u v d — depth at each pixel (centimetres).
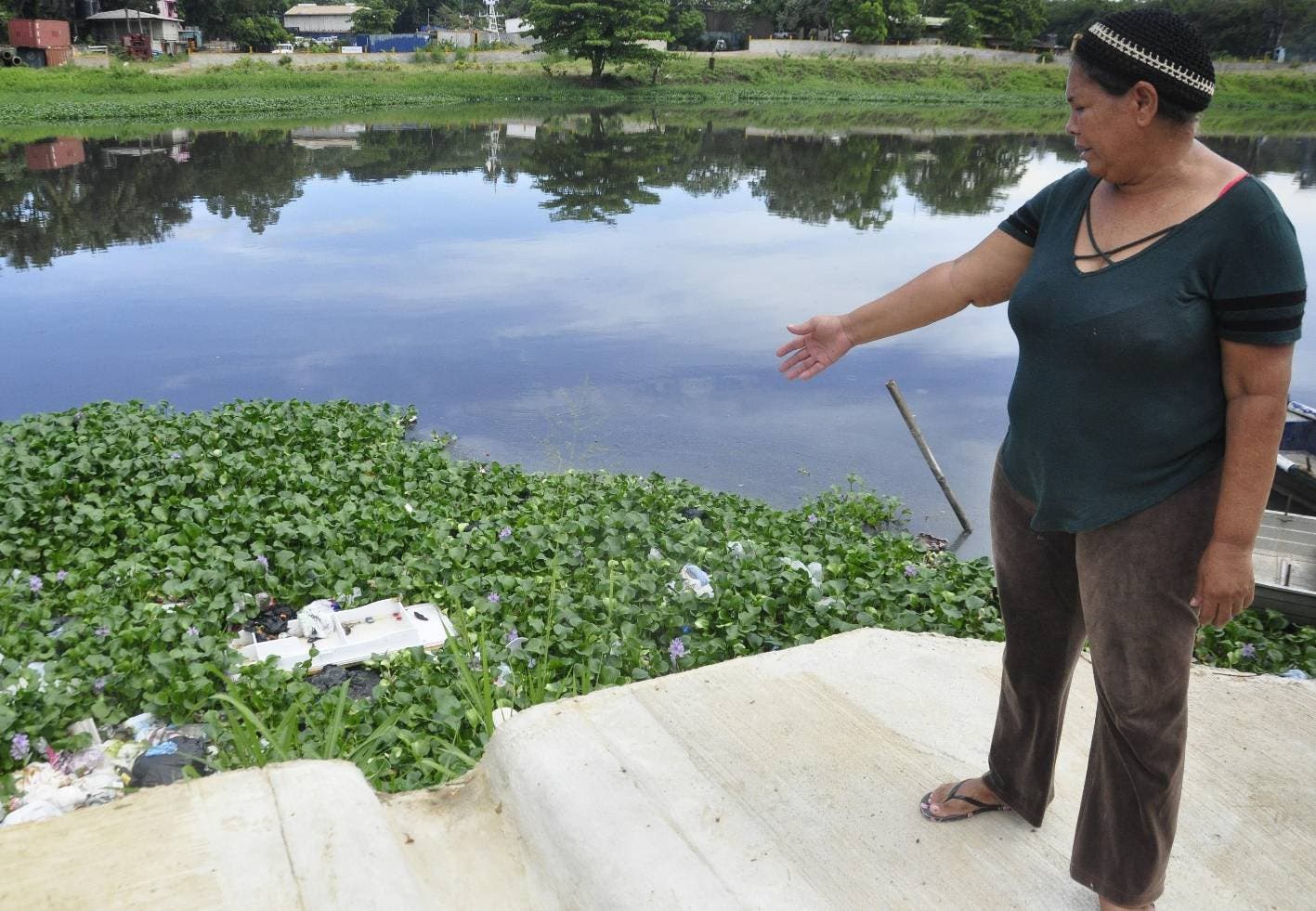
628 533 741
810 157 3569
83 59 5809
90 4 6762
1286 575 702
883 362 1350
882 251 2022
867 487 984
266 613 629
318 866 211
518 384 1243
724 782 264
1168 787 217
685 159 3453
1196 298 202
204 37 8000
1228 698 326
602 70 6588
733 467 1021
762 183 2962
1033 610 240
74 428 937
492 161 3316
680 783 261
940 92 6862
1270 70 6700
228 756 426
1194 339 203
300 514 742
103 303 1587
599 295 1666
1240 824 266
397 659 559
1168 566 213
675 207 2547
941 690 316
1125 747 219
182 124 4269
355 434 985
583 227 2266
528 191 2752
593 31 6206
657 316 1552
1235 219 196
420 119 4741
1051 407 220
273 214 2377
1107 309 207
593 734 277
